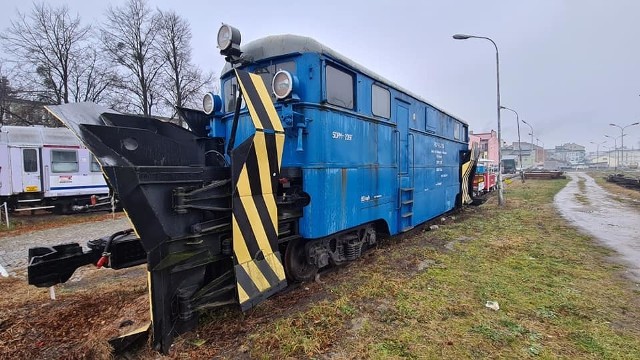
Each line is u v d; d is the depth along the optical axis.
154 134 3.36
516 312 4.12
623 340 3.53
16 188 14.78
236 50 4.25
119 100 23.97
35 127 15.47
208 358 3.23
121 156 3.08
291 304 4.42
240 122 5.14
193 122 5.51
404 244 7.55
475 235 8.52
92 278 5.70
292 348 3.29
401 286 4.85
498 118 15.84
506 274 5.45
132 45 23.58
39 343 3.56
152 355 3.28
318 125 4.66
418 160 8.14
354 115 5.45
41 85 22.47
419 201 8.22
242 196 3.61
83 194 16.45
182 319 3.28
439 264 5.96
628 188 25.80
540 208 14.34
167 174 3.21
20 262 7.24
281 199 4.40
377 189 6.19
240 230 3.58
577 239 8.32
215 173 3.76
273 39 4.99
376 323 3.83
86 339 3.55
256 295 3.66
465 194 13.28
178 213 3.27
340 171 5.11
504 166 57.78
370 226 6.57
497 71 16.30
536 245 7.49
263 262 3.84
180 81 25.14
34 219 14.45
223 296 3.76
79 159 16.33
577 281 5.23
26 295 4.88
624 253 7.05
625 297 4.68
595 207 14.81
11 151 14.70
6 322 4.04
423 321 3.86
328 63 4.93
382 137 6.36
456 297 4.51
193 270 3.44
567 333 3.65
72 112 3.21
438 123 9.59
